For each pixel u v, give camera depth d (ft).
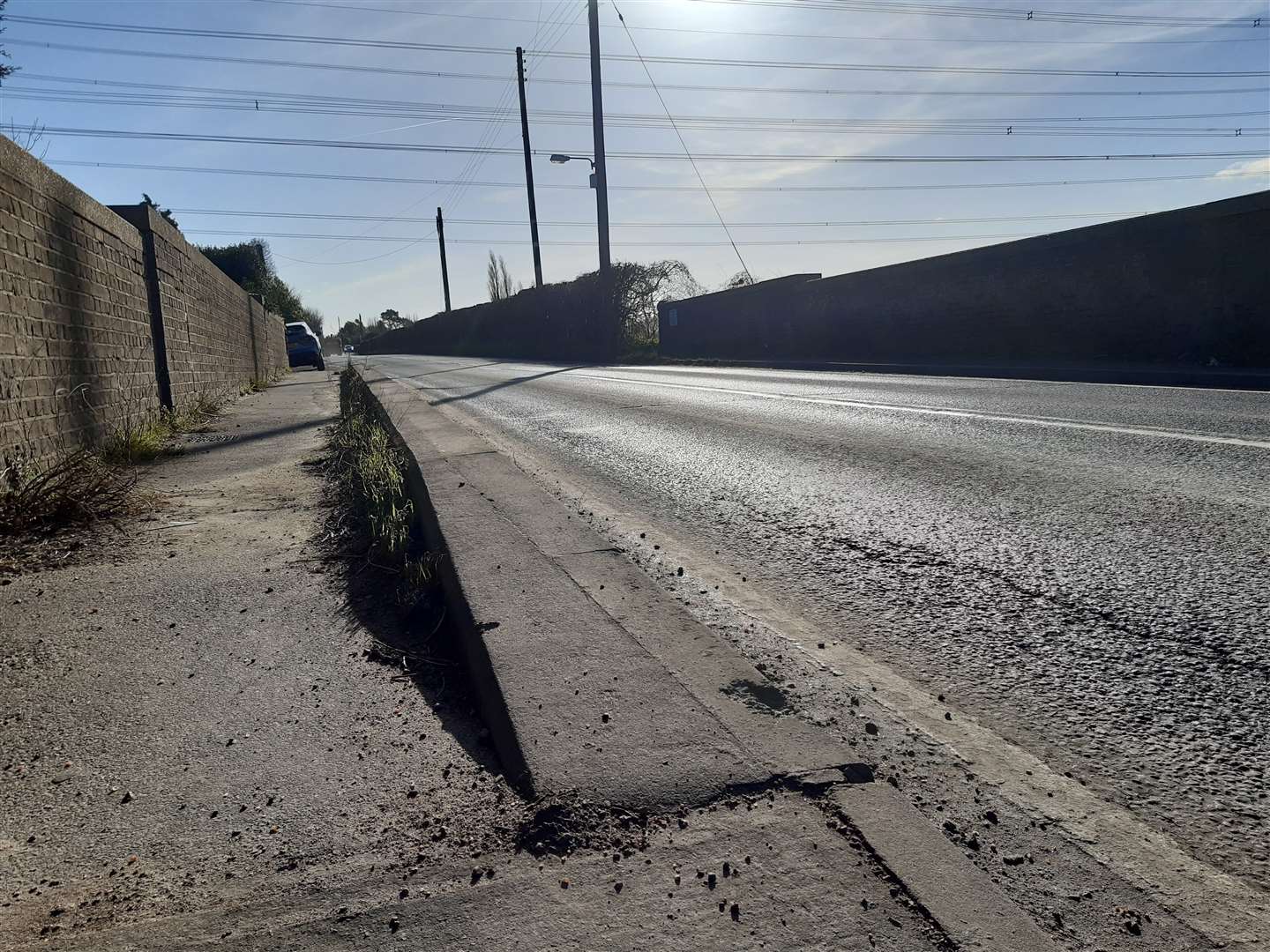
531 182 132.57
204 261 50.60
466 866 6.22
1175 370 37.60
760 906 5.59
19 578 14.16
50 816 7.25
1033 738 8.16
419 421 34.09
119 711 9.22
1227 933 5.48
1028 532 14.97
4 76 52.65
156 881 6.29
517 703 8.32
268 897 6.01
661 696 8.49
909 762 7.67
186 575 14.25
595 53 96.27
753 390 44.37
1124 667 9.61
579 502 19.56
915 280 60.08
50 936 5.71
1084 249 47.42
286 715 9.07
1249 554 13.08
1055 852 6.35
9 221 21.12
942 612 11.59
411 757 8.04
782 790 6.90
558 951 5.29
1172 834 6.61
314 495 21.44
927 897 5.64
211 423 40.24
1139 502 16.52
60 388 23.95
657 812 6.64
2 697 9.64
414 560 14.35
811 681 9.51
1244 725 8.27
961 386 39.75
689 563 14.38
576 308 112.27
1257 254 38.88
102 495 19.25
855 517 16.89
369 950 5.42
